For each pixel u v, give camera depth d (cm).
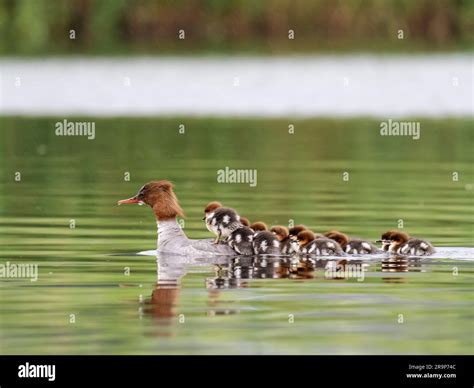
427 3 4616
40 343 1035
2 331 1069
